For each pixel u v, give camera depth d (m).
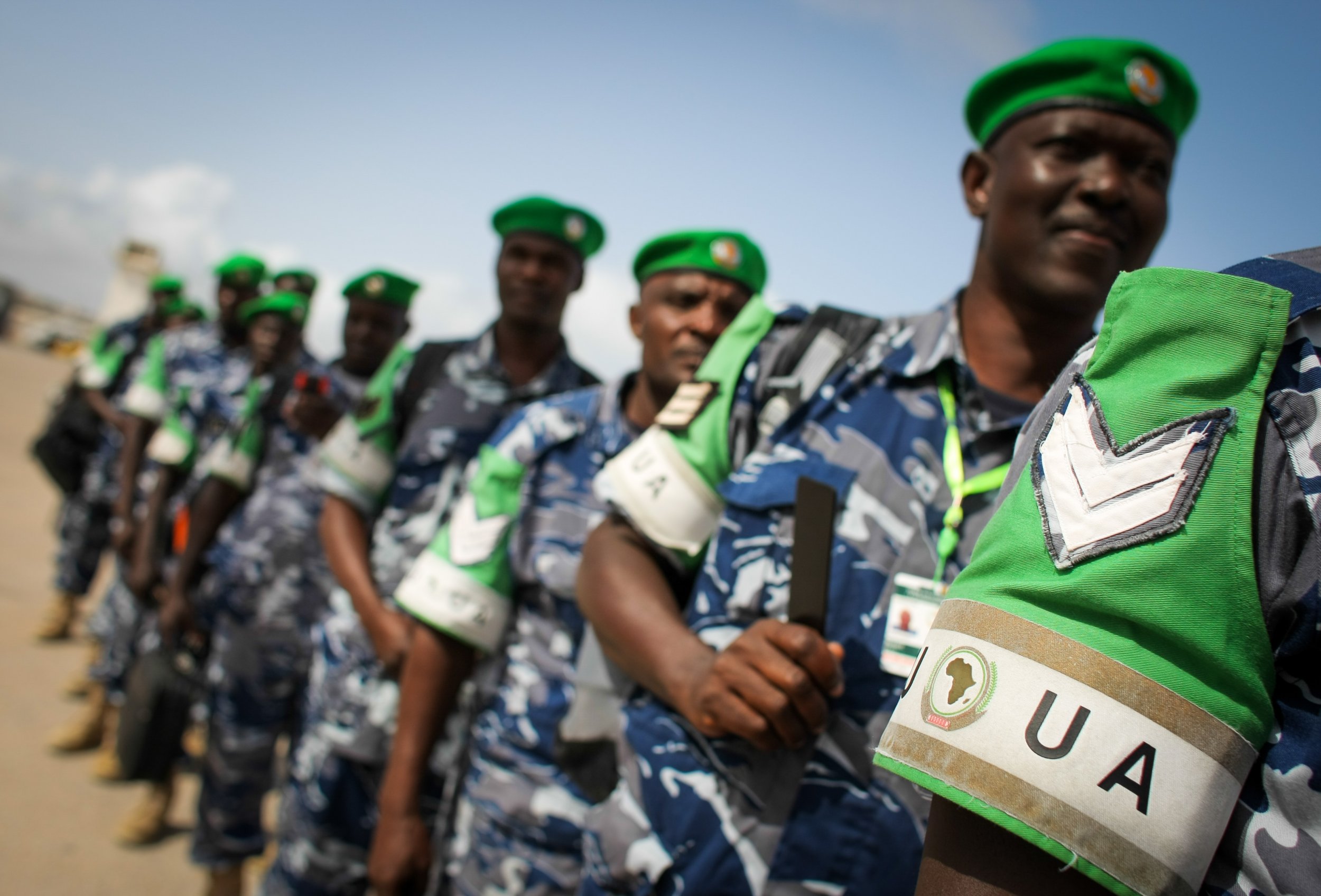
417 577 2.08
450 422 2.64
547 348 2.79
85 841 3.51
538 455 2.17
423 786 2.44
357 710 2.57
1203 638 0.54
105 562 8.30
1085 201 1.16
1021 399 1.21
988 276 1.25
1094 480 0.59
